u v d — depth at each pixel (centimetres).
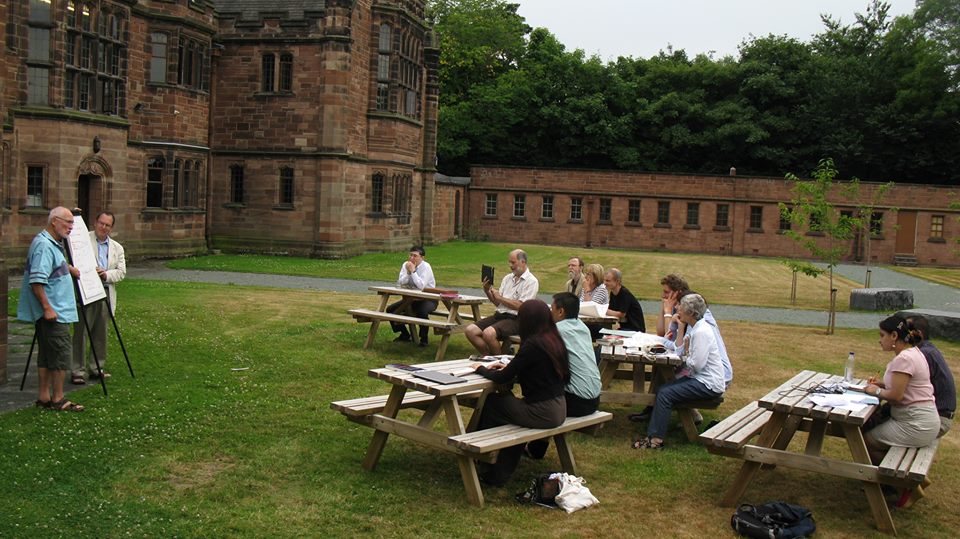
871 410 802
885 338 847
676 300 1183
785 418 814
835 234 2161
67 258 1007
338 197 3647
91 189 2853
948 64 6456
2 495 723
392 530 703
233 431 942
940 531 762
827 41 7631
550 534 711
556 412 815
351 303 2105
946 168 6581
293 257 3616
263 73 3684
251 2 3819
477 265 3628
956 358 1708
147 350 1348
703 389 970
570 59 7075
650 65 7544
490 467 819
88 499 729
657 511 779
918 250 5700
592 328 1259
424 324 1386
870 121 6538
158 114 3175
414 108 4241
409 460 885
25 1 2533
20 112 2525
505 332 1296
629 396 1042
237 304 1967
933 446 812
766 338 1848
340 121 3619
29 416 945
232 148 3728
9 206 2498
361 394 1138
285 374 1234
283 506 741
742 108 6981
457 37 7288
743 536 727
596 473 876
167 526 685
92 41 2788
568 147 7088
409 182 4303
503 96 6806
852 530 756
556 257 4350
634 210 6091
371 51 3888
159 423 948
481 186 6209
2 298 1098
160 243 3219
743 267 4281
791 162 6912
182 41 3228
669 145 7150
